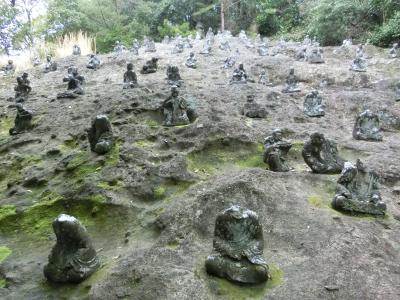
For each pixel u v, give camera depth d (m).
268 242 5.76
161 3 38.47
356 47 22.77
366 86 17.14
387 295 4.55
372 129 10.45
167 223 6.10
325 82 17.52
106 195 7.23
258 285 4.78
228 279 4.79
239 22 37.72
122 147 8.82
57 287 5.11
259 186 6.91
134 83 14.07
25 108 12.07
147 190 7.41
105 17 35.41
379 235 5.86
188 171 7.92
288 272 5.03
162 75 17.27
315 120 11.93
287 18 34.97
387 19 25.00
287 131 10.29
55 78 18.41
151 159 8.41
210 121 9.94
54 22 31.22
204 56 21.69
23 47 28.81
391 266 5.12
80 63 21.05
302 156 8.62
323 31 27.39
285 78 18.53
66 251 5.21
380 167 8.40
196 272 4.96
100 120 8.91
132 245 5.93
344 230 5.81
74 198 7.35
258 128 10.13
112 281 4.88
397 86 15.16
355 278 4.84
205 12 37.94
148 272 4.92
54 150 9.41
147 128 9.85
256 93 13.41
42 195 7.77
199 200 6.45
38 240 6.52
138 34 35.47
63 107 12.36
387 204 7.04
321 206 6.63
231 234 5.00
